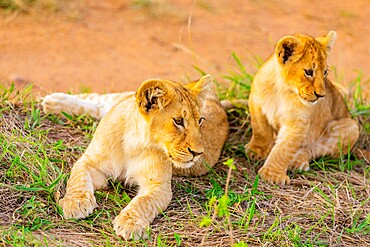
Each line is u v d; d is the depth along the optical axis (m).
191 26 18.67
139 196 10.01
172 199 10.65
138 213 9.75
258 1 20.66
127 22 18.56
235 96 13.95
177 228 9.89
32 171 10.38
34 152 10.84
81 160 10.50
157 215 10.10
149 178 10.29
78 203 9.77
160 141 9.99
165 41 17.77
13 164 10.29
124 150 10.42
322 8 20.62
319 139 12.56
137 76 15.89
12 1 18.39
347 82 16.36
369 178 11.90
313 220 10.40
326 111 12.58
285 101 12.08
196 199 10.73
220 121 12.21
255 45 17.97
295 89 11.83
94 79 15.62
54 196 10.10
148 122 9.97
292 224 10.23
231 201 10.58
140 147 10.27
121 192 10.62
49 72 15.74
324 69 11.83
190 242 9.62
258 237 9.84
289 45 11.78
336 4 20.97
